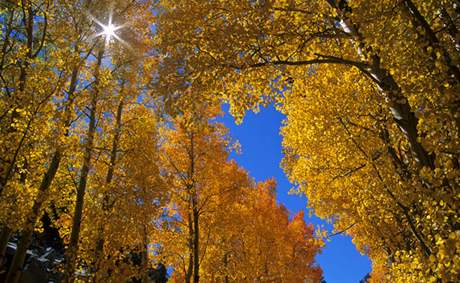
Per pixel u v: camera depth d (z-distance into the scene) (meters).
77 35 8.27
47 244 15.46
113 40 10.22
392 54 4.82
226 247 15.28
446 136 3.82
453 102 3.82
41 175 7.82
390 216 7.56
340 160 7.59
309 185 8.59
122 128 9.97
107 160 10.60
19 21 8.27
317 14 4.97
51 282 12.80
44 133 6.77
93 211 8.77
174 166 12.33
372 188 7.18
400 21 4.54
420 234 6.13
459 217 3.95
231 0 4.97
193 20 5.01
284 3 4.91
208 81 5.03
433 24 4.92
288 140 10.20
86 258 8.32
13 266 6.73
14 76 7.53
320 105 7.34
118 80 10.18
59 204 9.67
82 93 7.75
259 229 16.44
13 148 6.43
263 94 5.59
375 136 7.14
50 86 6.74
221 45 4.82
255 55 5.10
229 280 16.69
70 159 8.55
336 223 9.64
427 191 4.27
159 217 11.32
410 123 4.40
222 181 12.64
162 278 19.91
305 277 18.50
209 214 12.80
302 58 5.56
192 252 12.20
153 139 11.65
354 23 4.36
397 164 6.55
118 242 9.09
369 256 10.36
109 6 9.43
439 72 4.25
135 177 9.78
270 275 17.36
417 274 5.11
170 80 5.01
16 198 6.55
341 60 4.81
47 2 7.86
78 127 10.23
